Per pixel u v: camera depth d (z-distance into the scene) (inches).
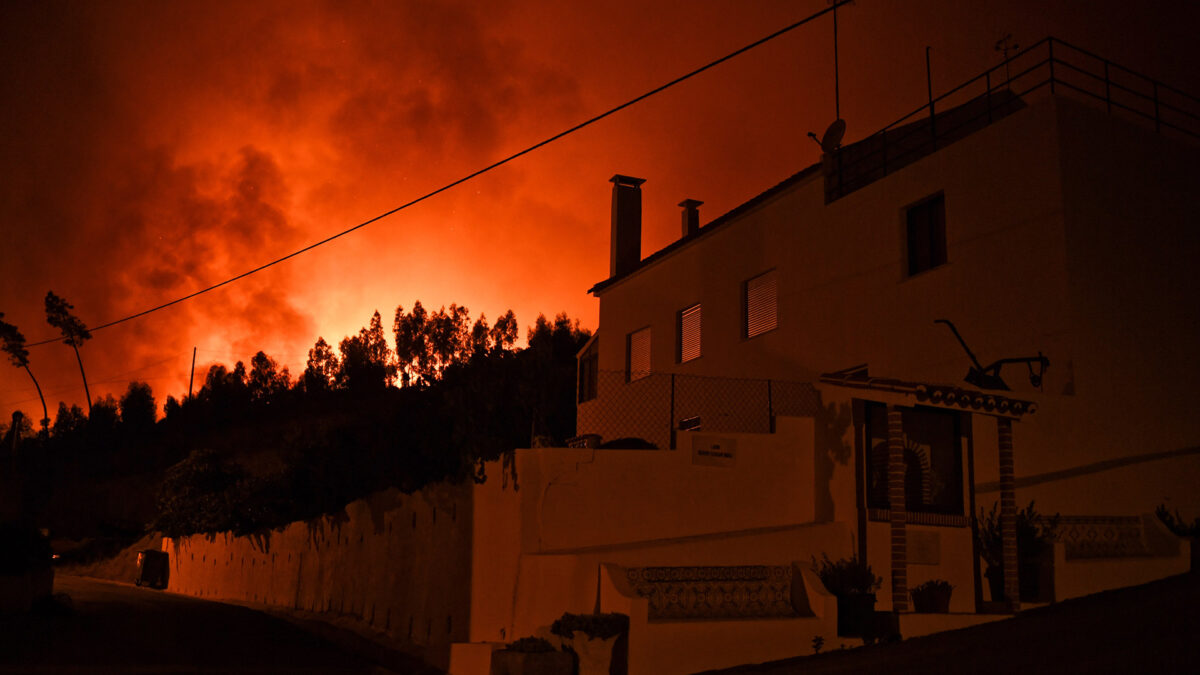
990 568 515.8
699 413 836.0
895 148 715.4
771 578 489.7
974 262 600.4
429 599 642.2
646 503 523.2
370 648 676.7
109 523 2369.6
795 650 454.3
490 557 549.0
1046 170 565.9
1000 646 397.4
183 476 1612.9
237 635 736.3
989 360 581.6
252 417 3361.2
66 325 2657.5
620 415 962.7
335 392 3304.6
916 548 512.7
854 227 692.1
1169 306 592.4
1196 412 592.4
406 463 714.8
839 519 519.2
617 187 1074.7
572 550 506.9
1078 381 546.3
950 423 560.4
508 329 2773.1
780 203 772.0
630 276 988.6
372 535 791.1
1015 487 524.7
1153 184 600.7
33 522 858.1
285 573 1053.2
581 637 434.9
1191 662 328.8
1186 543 535.2
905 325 639.8
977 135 610.9
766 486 540.1
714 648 441.7
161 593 1342.3
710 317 843.4
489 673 462.3
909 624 454.6
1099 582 503.8
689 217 995.3
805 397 708.0
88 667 519.8
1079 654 362.3
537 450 523.2
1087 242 561.0
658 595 471.5
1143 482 564.7
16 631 662.5
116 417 3868.1
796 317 737.0
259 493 1190.9
